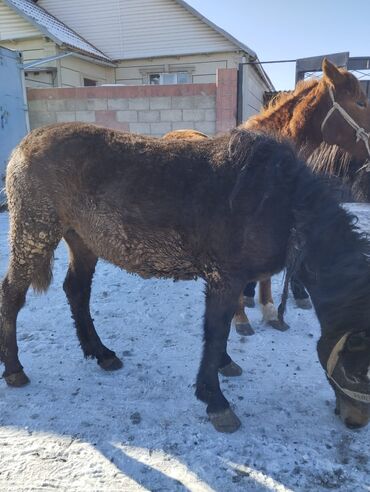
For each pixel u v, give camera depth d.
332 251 2.05
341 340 1.96
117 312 3.87
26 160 2.56
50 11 16.02
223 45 14.52
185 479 2.02
